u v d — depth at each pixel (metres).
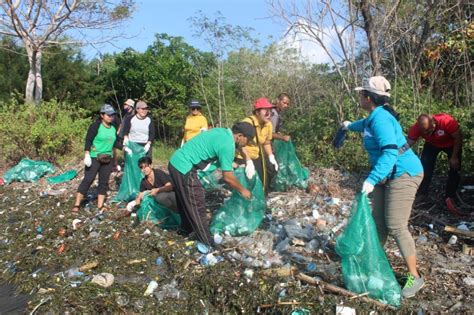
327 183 8.17
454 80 9.42
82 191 7.36
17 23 14.87
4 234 6.80
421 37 9.55
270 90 14.48
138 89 18.44
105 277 4.94
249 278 4.69
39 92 16.00
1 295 5.02
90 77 20.02
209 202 6.99
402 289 4.32
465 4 9.54
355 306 4.16
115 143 8.26
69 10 15.17
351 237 4.27
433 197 7.25
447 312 4.11
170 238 5.93
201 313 4.42
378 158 4.34
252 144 6.49
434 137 6.73
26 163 10.40
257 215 5.79
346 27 9.27
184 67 17.95
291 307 4.24
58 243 6.10
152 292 4.75
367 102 4.36
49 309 4.57
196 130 8.95
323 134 9.67
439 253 5.34
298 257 5.14
